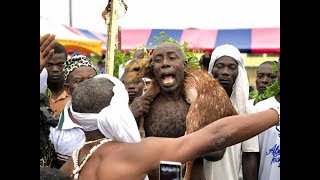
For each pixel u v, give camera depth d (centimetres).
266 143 314
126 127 190
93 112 193
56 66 356
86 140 200
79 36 978
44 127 222
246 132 189
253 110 323
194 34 1256
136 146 189
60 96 358
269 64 452
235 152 311
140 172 185
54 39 238
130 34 1200
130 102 288
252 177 318
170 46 262
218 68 323
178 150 185
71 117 229
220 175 303
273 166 309
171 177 168
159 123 266
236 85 322
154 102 272
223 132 188
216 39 1248
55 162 235
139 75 284
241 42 1238
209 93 260
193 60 281
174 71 258
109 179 185
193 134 190
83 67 334
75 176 191
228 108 261
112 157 189
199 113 257
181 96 270
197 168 265
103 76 207
